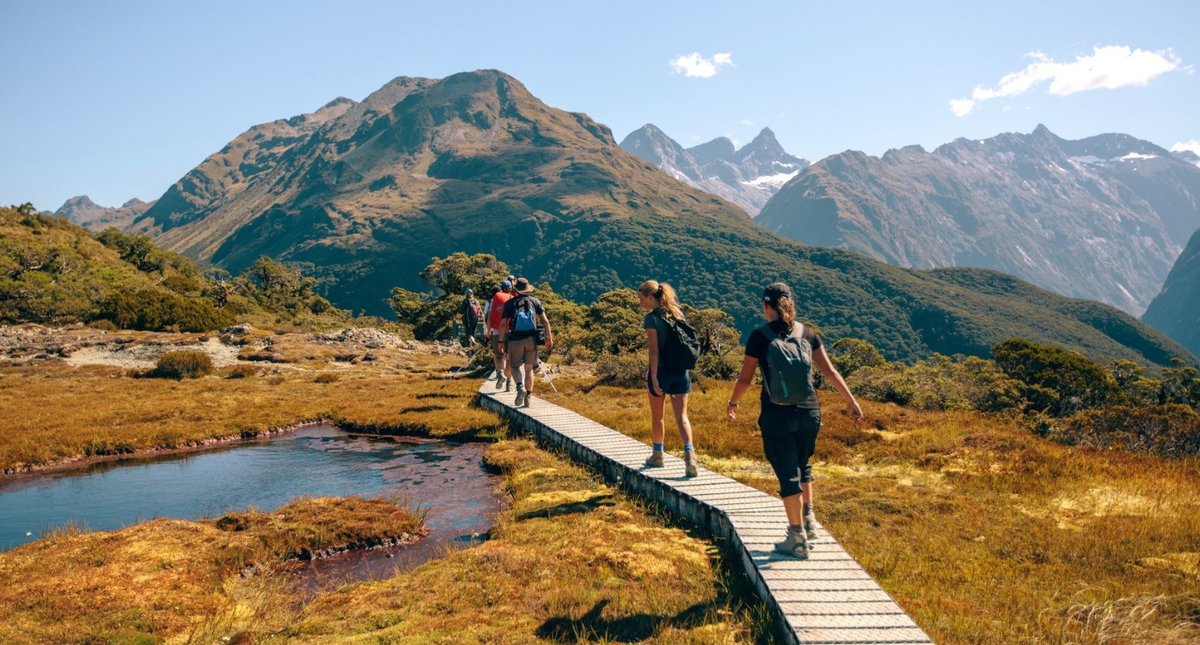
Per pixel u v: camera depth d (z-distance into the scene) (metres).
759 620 5.05
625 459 9.55
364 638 4.96
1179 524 7.50
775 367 5.64
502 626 5.09
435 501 9.45
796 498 5.80
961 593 5.79
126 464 12.42
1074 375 37.62
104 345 31.72
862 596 5.12
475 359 25.58
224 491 10.24
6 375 25.61
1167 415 13.50
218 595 6.04
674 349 8.34
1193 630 5.00
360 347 35.25
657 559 6.33
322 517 8.09
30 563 6.48
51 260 55.94
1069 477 9.88
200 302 48.03
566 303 60.28
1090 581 6.09
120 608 5.52
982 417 14.71
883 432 12.95
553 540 7.00
